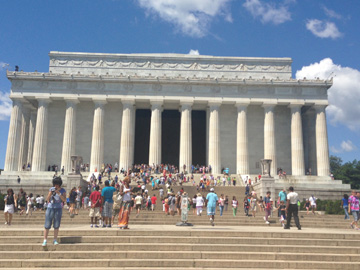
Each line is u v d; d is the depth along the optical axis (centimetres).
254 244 1755
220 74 7331
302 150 6725
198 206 3331
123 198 2062
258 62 7400
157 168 6319
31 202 3488
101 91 6762
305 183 6094
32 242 1695
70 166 6581
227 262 1523
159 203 4481
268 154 6756
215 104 6800
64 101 7200
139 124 8044
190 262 1512
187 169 6525
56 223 1616
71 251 1577
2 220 3212
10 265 1460
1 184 5447
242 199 4884
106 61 7338
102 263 1484
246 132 6788
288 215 2419
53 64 7319
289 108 7369
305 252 1700
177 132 8144
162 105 7119
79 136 7188
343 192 5575
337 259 1620
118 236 1772
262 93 6844
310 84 6825
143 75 7244
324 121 6819
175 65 7338
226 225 3025
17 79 6706
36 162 6550
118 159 7162
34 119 7450
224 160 7219
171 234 1844
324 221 3253
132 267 1480
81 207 4059
